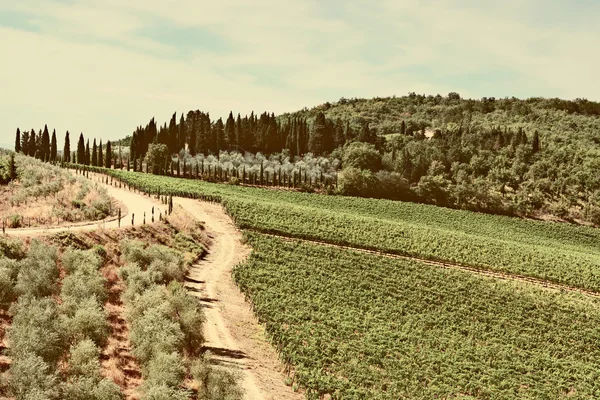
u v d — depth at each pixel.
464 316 72.88
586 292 93.81
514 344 68.12
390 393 47.94
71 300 40.69
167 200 97.94
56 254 49.78
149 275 53.00
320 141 196.75
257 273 71.38
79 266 48.22
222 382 38.12
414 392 49.53
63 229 61.50
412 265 88.69
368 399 45.88
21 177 87.56
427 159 191.38
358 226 107.19
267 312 59.25
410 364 55.03
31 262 45.12
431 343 62.44
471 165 195.00
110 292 49.75
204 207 104.94
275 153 193.25
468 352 62.16
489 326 71.50
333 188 157.50
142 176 137.50
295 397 43.75
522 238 135.62
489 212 159.12
